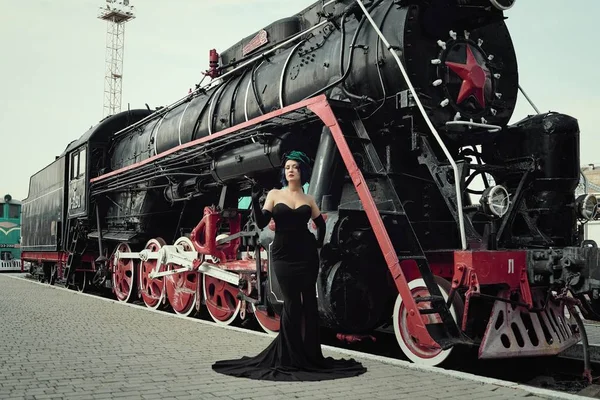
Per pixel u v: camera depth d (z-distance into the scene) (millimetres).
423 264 5305
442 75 6055
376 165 5969
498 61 6727
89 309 9484
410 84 5680
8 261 28391
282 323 4660
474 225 6105
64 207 14695
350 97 6320
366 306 6031
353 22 6875
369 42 6289
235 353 5434
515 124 6828
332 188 6383
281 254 4691
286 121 6832
